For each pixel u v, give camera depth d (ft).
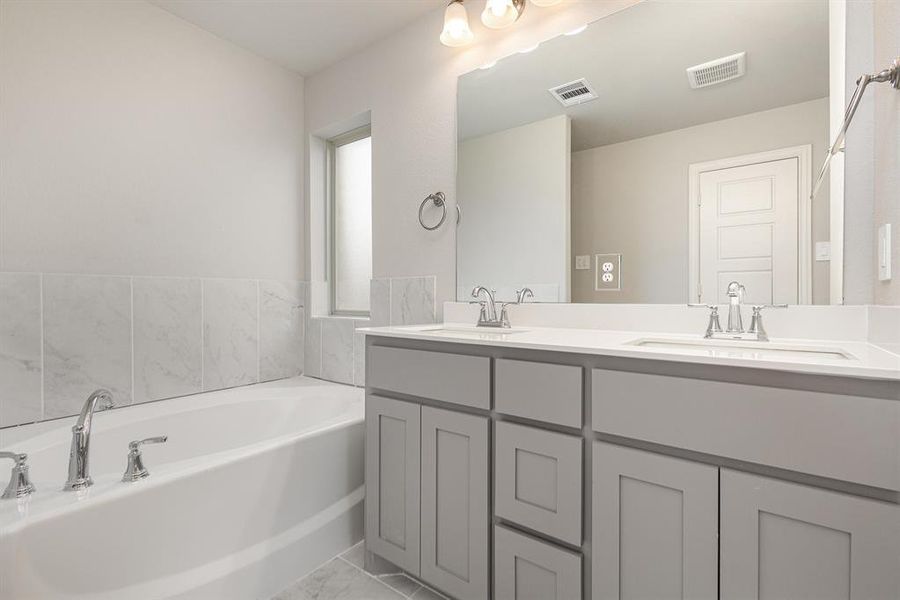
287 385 8.07
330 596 4.70
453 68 6.75
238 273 7.92
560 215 5.68
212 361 7.52
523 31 6.06
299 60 8.39
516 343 3.92
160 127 6.89
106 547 3.52
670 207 4.91
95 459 5.45
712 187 4.67
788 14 4.36
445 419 4.41
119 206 6.45
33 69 5.68
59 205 5.89
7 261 5.48
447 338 4.42
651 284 5.01
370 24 7.33
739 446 2.85
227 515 4.37
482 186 6.40
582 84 5.54
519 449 3.88
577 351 3.55
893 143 3.27
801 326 4.15
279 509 4.86
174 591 3.89
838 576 2.55
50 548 3.23
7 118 5.47
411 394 4.75
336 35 7.62
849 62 3.97
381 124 7.69
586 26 5.52
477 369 4.20
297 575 4.96
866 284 3.86
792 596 2.68
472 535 4.19
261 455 4.70
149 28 6.77
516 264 6.04
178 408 6.43
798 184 4.23
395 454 4.87
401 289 7.38
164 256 6.93
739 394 2.86
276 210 8.55
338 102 8.41
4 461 4.57
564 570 3.58
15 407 5.52
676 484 3.07
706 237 4.69
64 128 5.93
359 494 5.85
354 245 9.00
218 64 7.64
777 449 2.73
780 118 4.34
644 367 3.32
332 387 7.93
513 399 3.95
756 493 2.78
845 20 4.02
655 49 5.06
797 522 2.68
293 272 8.85
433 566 4.47
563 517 3.59
